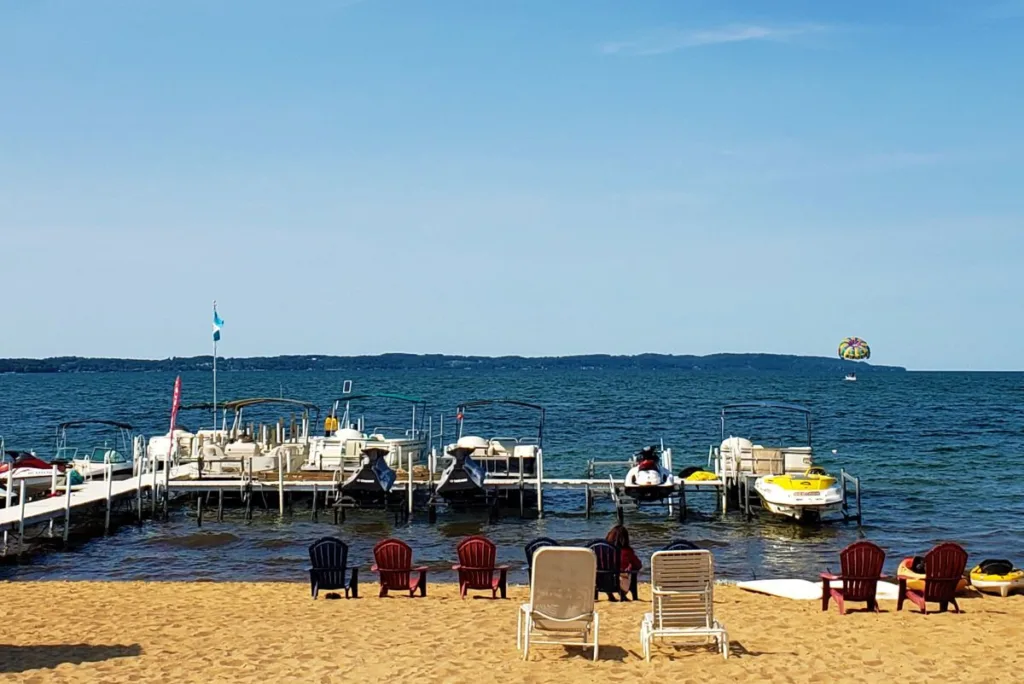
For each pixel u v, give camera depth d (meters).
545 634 13.28
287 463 34.16
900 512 31.30
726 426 68.75
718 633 11.95
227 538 27.34
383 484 29.48
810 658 12.00
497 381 171.50
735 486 32.38
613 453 50.78
